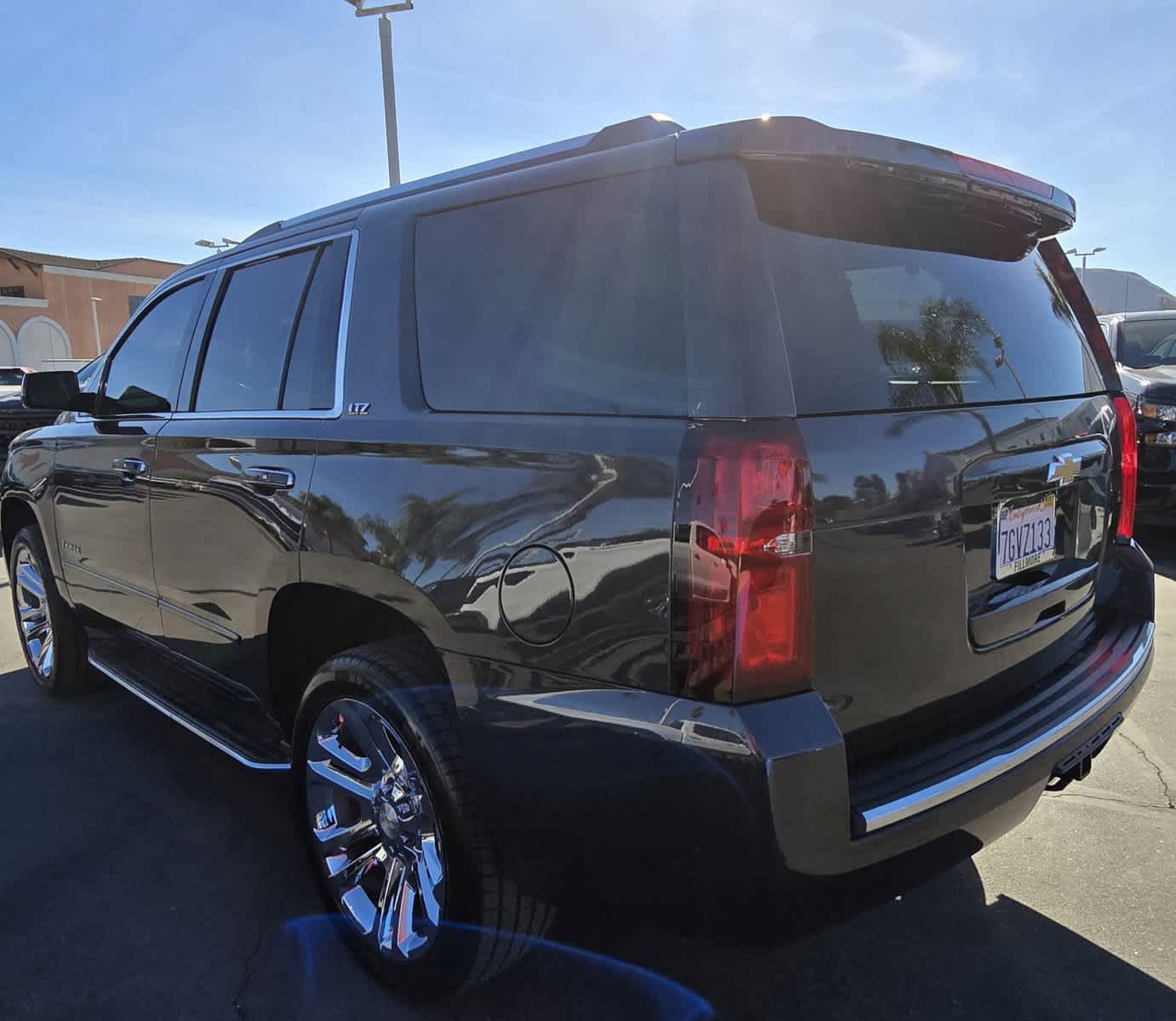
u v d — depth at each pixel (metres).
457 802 1.90
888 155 1.81
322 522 2.23
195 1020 2.11
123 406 3.45
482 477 1.87
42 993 2.19
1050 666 2.26
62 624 3.96
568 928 2.06
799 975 2.25
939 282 2.07
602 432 1.71
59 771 3.39
